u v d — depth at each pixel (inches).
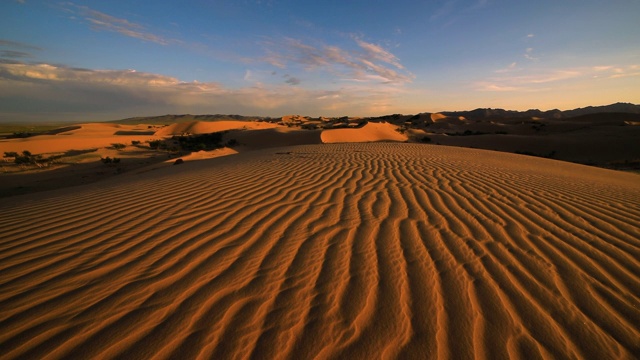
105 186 277.0
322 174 301.0
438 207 193.0
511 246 136.9
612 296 100.6
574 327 86.0
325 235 145.2
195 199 207.9
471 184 264.1
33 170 796.0
